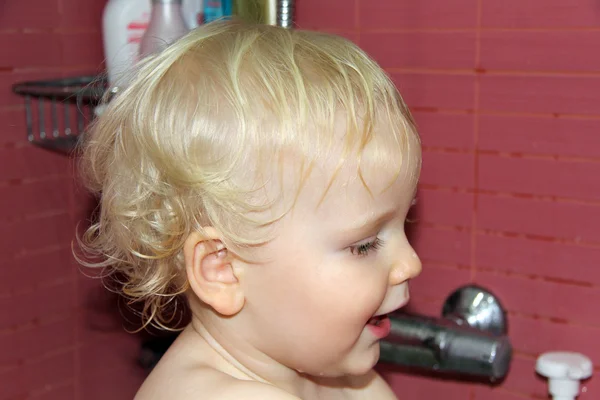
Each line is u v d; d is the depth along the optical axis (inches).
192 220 30.0
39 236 47.8
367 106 29.5
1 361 47.1
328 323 29.9
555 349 43.0
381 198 29.4
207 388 30.0
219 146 29.1
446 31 43.3
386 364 47.2
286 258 29.4
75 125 48.0
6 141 45.8
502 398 45.2
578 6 39.3
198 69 30.5
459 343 42.6
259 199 29.0
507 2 41.3
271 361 31.8
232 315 31.1
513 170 42.7
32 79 46.4
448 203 45.1
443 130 44.4
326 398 35.2
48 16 46.8
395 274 30.5
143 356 51.2
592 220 40.8
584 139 40.3
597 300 41.4
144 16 43.9
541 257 42.6
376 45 45.8
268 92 29.2
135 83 31.9
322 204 28.9
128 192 31.5
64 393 50.1
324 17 47.4
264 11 41.7
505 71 41.9
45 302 48.6
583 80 39.8
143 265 33.0
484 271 44.6
